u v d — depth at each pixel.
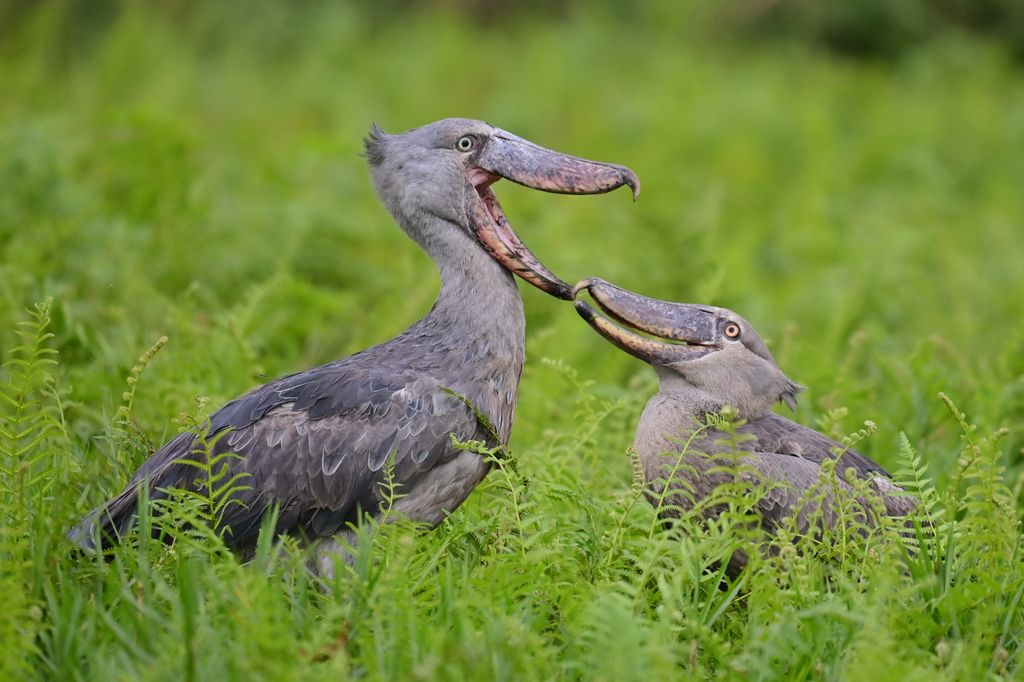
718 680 7.66
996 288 18.98
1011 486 11.56
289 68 29.38
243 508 9.03
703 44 37.22
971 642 7.99
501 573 8.39
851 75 36.34
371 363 9.55
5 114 20.06
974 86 34.78
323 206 16.86
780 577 8.60
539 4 38.66
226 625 7.56
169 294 14.52
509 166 10.17
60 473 9.23
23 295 13.08
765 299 16.78
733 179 25.22
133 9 26.94
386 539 8.58
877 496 9.30
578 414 10.90
